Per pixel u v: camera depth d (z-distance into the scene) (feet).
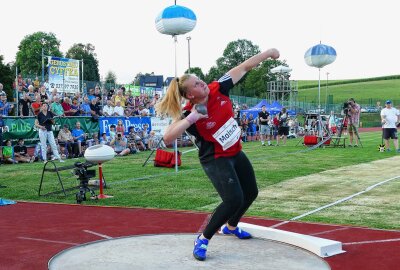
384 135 62.64
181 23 36.70
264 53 16.67
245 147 73.20
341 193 30.66
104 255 16.70
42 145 51.55
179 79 15.72
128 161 52.24
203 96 15.55
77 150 57.41
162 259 16.08
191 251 17.07
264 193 30.83
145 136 68.49
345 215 23.84
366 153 60.49
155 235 19.72
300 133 112.47
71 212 25.62
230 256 16.40
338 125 91.81
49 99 58.59
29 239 19.69
